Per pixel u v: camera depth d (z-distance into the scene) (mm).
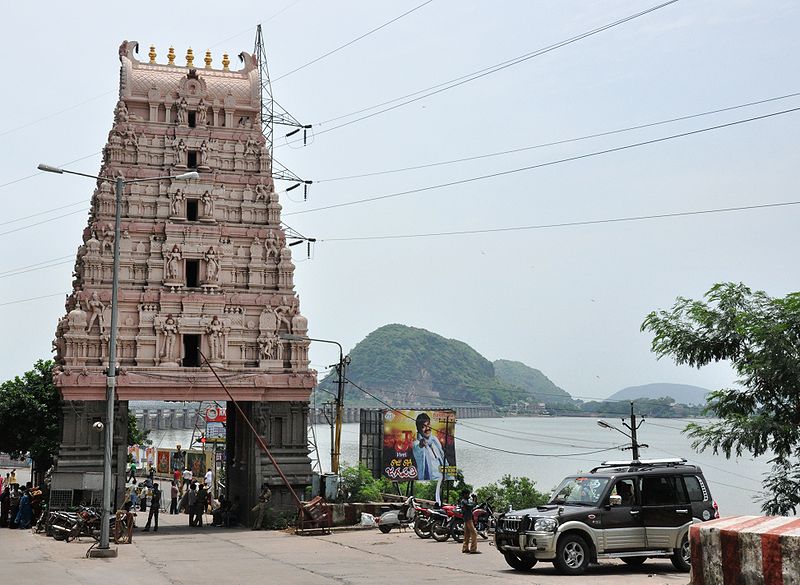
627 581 25047
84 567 30750
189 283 56562
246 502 53406
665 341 30938
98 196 54469
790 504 28062
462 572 27844
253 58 59719
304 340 55469
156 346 52906
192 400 52781
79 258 54125
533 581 25031
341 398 58312
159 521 57344
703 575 15844
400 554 34281
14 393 58781
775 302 29188
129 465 91312
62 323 52625
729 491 90562
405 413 69875
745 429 27625
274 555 35188
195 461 93312
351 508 48250
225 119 57938
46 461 60625
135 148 55406
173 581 26859
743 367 28875
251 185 57531
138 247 54281
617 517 27891
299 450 53812
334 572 28578
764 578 14508
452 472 69875
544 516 27359
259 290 56406
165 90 56812
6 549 36594
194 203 56812
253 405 53781
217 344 54094
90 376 49750
